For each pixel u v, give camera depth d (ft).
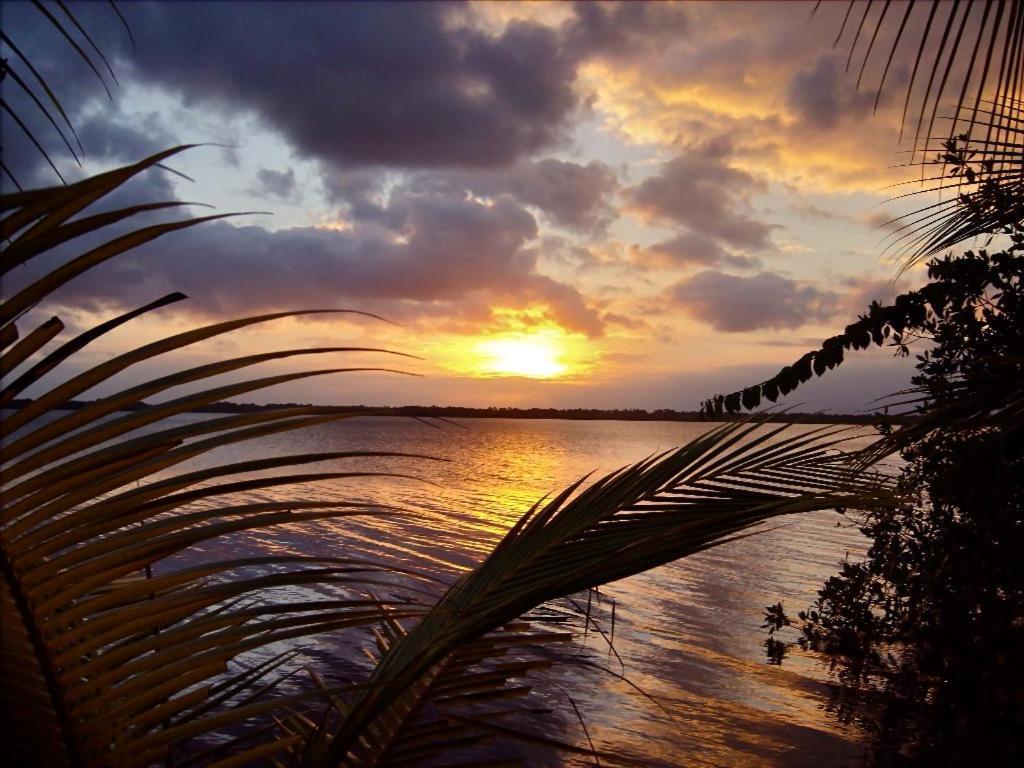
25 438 2.88
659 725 32.27
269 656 38.24
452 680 5.84
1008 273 22.65
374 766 5.52
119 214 2.43
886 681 34.73
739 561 73.41
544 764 27.25
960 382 9.16
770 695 35.94
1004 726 28.78
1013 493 19.52
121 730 3.67
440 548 75.51
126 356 2.95
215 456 169.68
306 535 80.33
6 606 3.27
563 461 238.68
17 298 2.56
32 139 2.85
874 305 23.41
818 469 6.17
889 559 28.91
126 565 3.39
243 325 3.09
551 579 4.76
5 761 3.56
